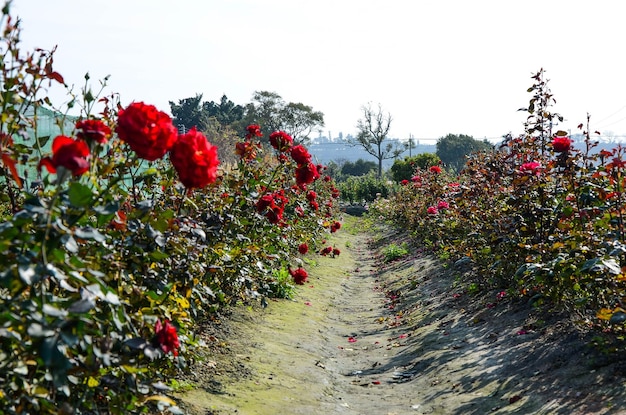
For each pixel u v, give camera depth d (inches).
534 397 191.2
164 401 132.5
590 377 187.3
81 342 114.6
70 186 105.8
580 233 237.0
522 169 296.8
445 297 394.3
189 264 177.5
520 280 273.4
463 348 273.3
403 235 872.3
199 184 129.7
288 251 436.5
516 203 300.5
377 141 3503.9
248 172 294.0
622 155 233.6
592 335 215.5
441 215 570.3
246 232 296.5
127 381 129.2
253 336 286.7
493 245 341.7
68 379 118.6
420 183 796.0
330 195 856.3
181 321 175.8
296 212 435.5
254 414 191.0
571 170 266.5
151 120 116.6
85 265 115.8
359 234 1155.9
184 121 3014.3
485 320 301.0
